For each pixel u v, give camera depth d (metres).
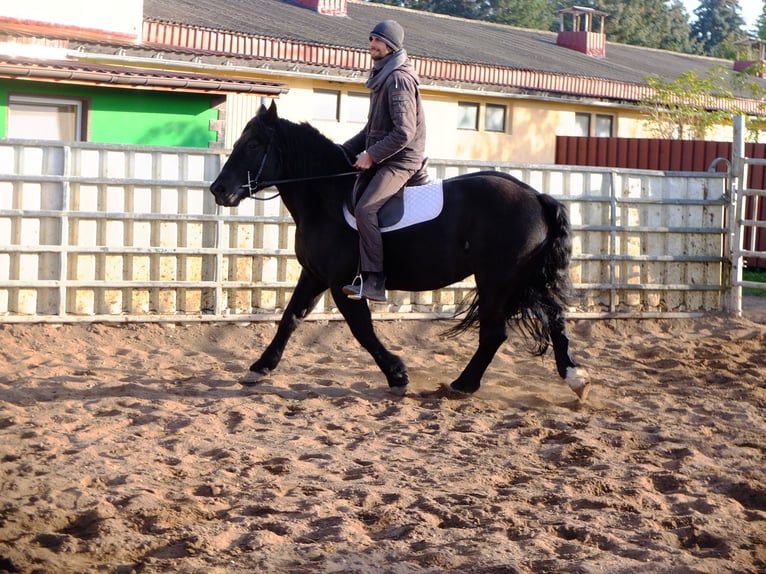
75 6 17.62
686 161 19.95
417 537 5.20
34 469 6.21
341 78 22.03
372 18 31.31
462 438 7.25
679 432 7.45
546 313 8.30
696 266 13.13
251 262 11.30
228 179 8.09
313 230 8.26
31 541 5.09
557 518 5.52
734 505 5.80
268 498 5.78
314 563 4.84
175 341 10.62
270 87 16.16
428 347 10.94
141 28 19.17
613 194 12.58
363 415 7.92
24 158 10.45
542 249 8.20
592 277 12.55
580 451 6.90
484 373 9.45
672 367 10.20
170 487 5.98
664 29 80.19
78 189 10.64
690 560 4.90
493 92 25.16
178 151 11.00
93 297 10.73
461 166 11.98
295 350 10.54
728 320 12.88
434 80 23.92
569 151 21.45
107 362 9.52
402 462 6.63
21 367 9.14
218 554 4.97
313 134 8.25
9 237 10.42
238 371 9.36
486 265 8.13
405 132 7.82
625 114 28.95
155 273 10.94
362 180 8.13
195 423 7.40
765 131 28.94
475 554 4.95
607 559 4.90
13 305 10.45
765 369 10.05
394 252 8.14
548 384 9.27
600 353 10.97
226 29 21.34
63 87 15.07
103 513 5.45
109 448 6.75
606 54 37.31
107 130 15.59
